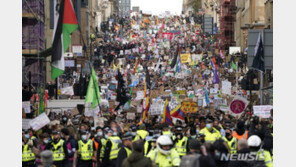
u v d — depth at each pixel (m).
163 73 142.50
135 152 21.33
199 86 78.31
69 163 31.12
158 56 187.12
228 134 30.17
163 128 30.28
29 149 32.53
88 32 179.62
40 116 35.56
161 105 50.91
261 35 58.31
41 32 71.94
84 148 31.30
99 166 30.34
